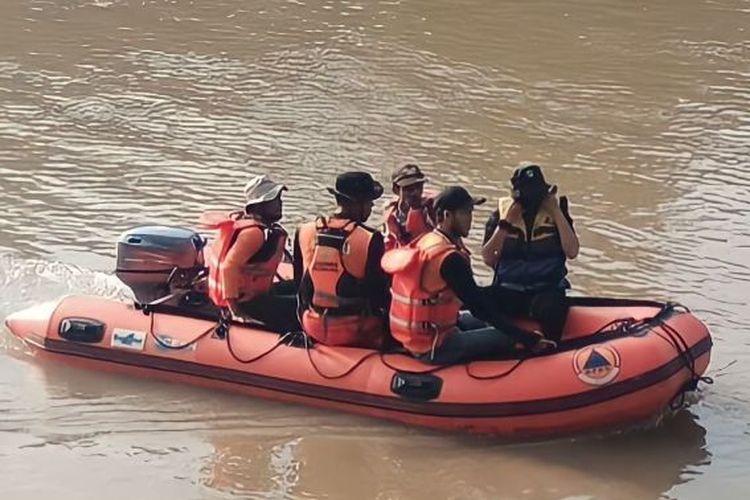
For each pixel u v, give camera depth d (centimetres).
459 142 1264
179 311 816
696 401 782
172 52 1573
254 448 739
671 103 1382
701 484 702
